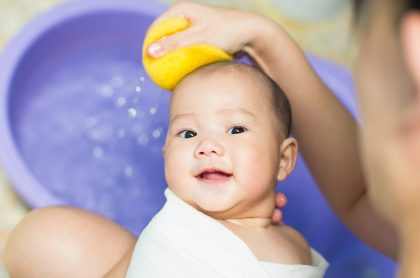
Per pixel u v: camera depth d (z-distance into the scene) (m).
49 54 1.51
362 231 0.92
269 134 0.88
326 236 1.43
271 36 0.87
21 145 1.47
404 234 0.34
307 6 1.66
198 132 0.86
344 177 0.90
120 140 1.59
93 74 1.61
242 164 0.83
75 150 1.56
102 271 0.83
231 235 0.78
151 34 0.86
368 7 0.36
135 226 1.51
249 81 0.89
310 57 1.46
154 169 1.56
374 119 0.35
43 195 1.25
